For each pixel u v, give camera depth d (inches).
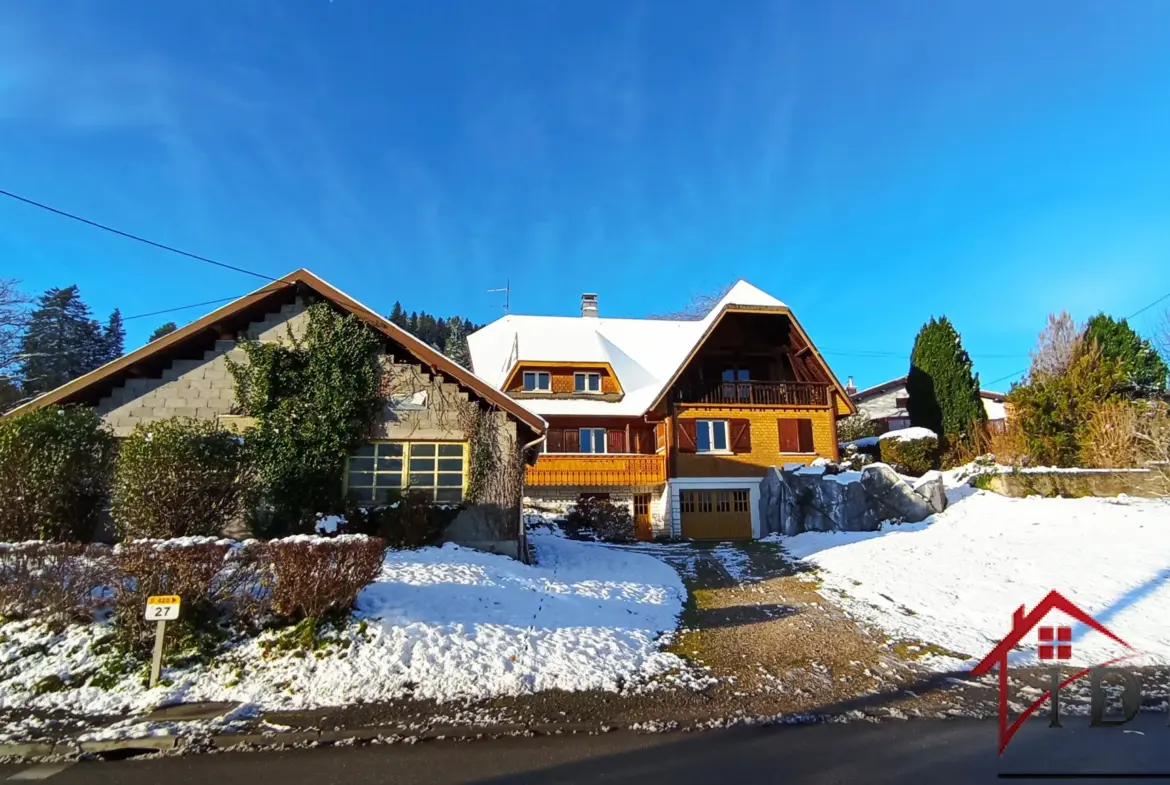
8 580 307.4
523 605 390.9
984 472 837.8
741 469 1045.8
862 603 484.7
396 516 537.6
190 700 263.9
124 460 415.8
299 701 264.7
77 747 226.8
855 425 1378.0
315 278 576.4
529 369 1091.3
